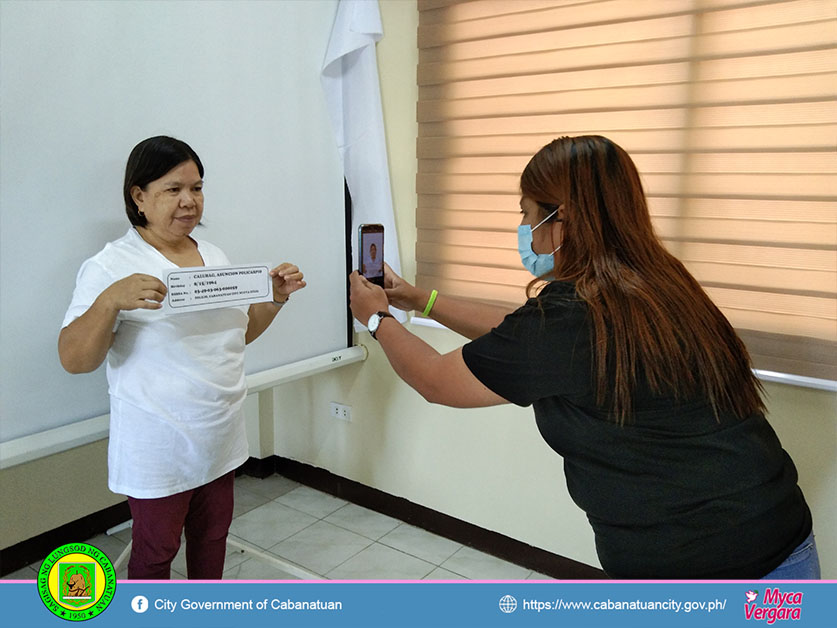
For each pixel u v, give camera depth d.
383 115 2.27
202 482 1.49
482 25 1.99
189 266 1.49
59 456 2.10
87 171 1.53
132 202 1.44
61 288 1.51
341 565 2.15
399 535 2.37
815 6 1.48
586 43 1.80
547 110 1.90
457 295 2.18
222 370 1.49
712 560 0.98
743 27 1.57
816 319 1.57
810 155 1.52
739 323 1.67
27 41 1.39
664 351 0.93
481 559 2.21
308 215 2.16
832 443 1.60
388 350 1.20
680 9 1.64
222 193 1.86
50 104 1.44
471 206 2.10
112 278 1.35
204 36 1.76
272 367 2.10
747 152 1.60
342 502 2.62
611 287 0.97
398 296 1.63
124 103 1.59
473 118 2.05
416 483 2.41
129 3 1.57
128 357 1.39
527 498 2.14
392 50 2.21
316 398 2.64
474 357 1.03
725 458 0.96
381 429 2.47
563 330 0.95
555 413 1.01
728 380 0.98
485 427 2.19
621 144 1.78
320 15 2.12
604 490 1.01
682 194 1.70
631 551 1.02
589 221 1.01
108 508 2.30
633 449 0.96
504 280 2.06
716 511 0.96
